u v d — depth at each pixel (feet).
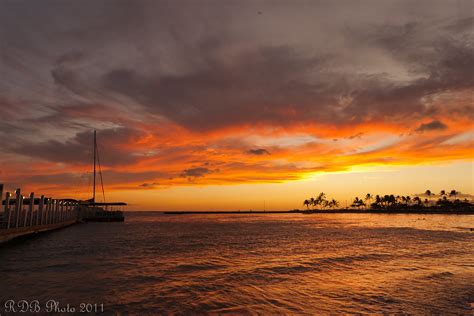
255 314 31.86
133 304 35.12
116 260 67.41
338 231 164.25
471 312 32.91
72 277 49.49
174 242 108.27
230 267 59.06
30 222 120.47
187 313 32.09
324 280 47.85
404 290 41.70
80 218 251.39
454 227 199.00
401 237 126.52
